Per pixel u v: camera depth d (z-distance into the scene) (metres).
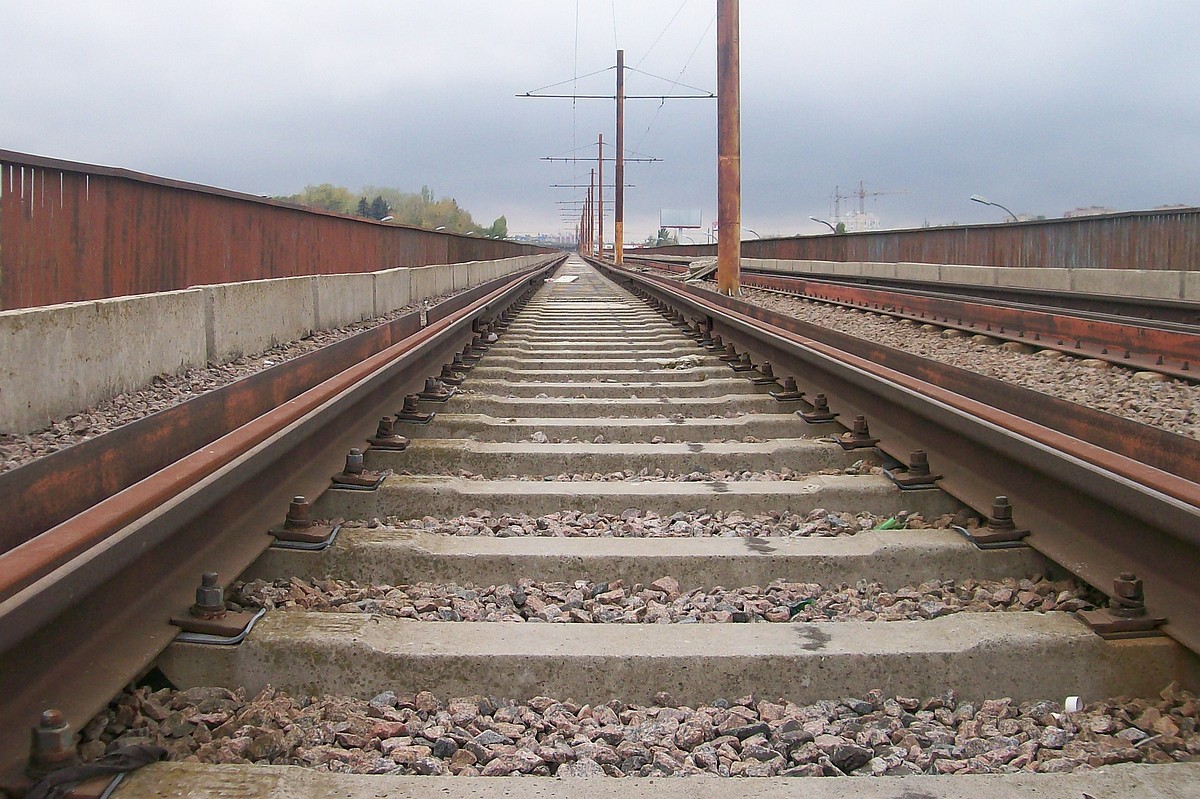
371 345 7.52
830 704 3.02
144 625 2.92
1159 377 9.07
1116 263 19.31
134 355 7.12
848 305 18.89
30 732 2.29
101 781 2.24
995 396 5.33
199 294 8.45
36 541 2.47
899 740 2.84
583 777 2.45
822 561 4.03
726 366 9.66
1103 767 2.49
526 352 10.92
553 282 37.38
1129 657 3.11
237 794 2.25
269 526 3.99
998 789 2.32
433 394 7.25
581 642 3.18
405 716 2.90
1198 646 2.97
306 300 11.66
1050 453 3.70
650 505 4.91
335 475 4.86
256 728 2.71
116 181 8.16
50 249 7.19
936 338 13.26
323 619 3.24
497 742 2.75
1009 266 23.55
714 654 3.09
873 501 4.92
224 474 3.35
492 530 4.64
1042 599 3.72
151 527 2.79
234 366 8.81
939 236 27.48
